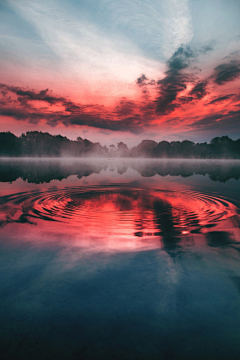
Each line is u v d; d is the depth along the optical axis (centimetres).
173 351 150
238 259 293
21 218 504
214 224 466
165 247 336
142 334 165
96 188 1002
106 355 147
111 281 236
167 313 187
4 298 207
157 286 227
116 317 183
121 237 382
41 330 170
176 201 723
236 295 212
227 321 179
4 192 870
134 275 249
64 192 886
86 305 197
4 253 310
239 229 432
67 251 318
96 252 315
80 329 171
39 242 355
